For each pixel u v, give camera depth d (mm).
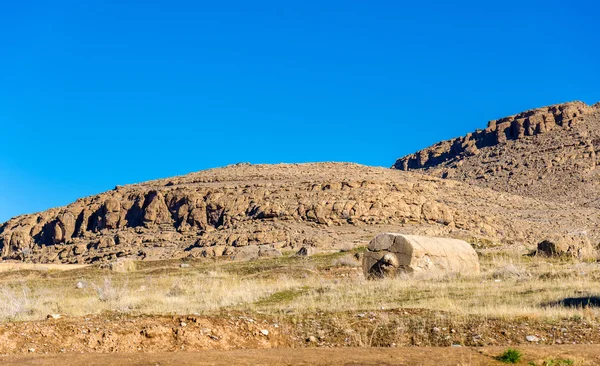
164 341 14148
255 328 15172
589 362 11445
